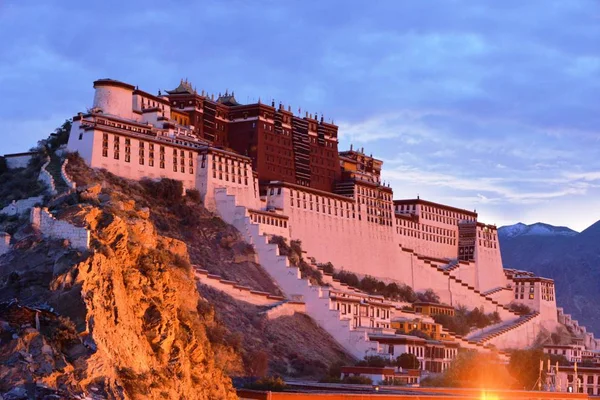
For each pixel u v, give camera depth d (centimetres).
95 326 11144
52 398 10144
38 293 11900
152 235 15062
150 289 12862
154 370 11862
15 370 10231
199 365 13250
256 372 19312
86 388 10562
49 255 12769
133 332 11906
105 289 11825
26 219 18400
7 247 14225
